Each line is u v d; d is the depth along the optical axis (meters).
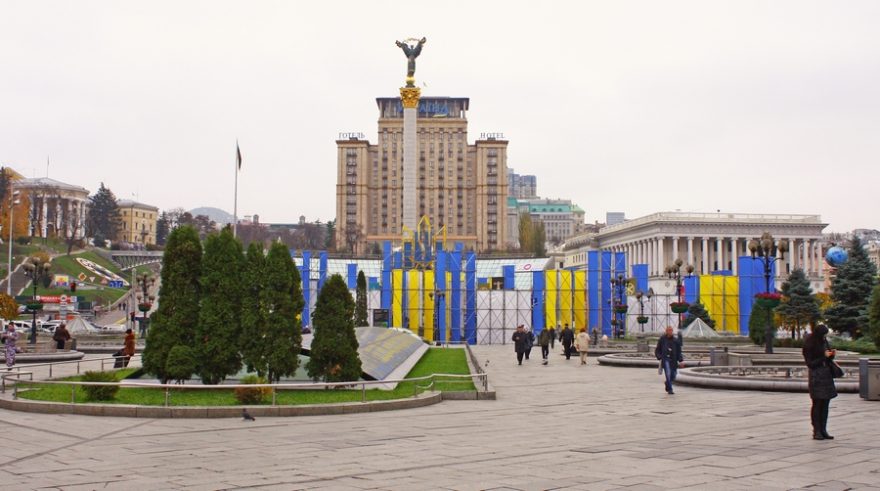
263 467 14.15
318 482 12.77
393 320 93.88
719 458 14.83
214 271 27.72
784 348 58.75
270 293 27.89
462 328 91.31
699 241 172.00
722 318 96.25
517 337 48.00
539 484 12.51
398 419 21.70
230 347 27.42
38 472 13.70
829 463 14.21
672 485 12.36
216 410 21.75
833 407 23.27
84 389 25.20
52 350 51.62
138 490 12.17
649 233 168.75
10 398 24.39
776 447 16.12
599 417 22.09
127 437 17.98
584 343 48.34
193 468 14.05
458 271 91.69
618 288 94.88
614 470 13.70
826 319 75.69
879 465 14.00
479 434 18.59
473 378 32.84
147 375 29.97
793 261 166.62
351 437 18.03
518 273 140.50
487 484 12.54
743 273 95.56
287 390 27.47
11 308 80.38
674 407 24.52
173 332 27.33
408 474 13.43
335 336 28.31
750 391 29.52
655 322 96.75
